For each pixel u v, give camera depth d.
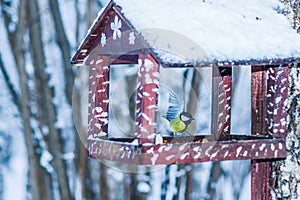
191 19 4.50
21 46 9.08
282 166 4.92
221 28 4.52
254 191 5.03
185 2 4.66
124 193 9.05
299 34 4.74
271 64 4.45
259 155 4.55
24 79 9.09
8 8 9.54
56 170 9.09
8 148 10.54
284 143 4.69
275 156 4.62
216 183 9.06
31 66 9.19
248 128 9.20
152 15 4.43
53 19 9.35
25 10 9.05
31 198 9.38
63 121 9.27
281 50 4.51
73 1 9.67
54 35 9.45
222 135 5.09
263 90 4.89
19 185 10.28
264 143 4.58
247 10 4.84
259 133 4.92
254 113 4.97
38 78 9.06
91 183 9.16
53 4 9.28
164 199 8.97
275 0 5.07
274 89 4.78
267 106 4.83
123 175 9.07
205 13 4.62
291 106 4.92
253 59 4.37
